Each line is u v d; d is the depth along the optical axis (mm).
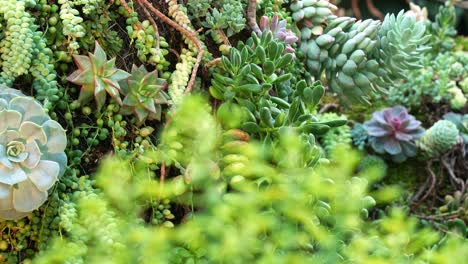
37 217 923
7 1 913
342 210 938
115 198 928
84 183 939
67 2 944
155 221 962
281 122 989
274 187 925
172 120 977
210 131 955
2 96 890
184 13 1013
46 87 926
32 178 872
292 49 1064
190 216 955
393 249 918
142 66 981
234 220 917
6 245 924
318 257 903
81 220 909
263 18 1070
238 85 998
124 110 970
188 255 903
